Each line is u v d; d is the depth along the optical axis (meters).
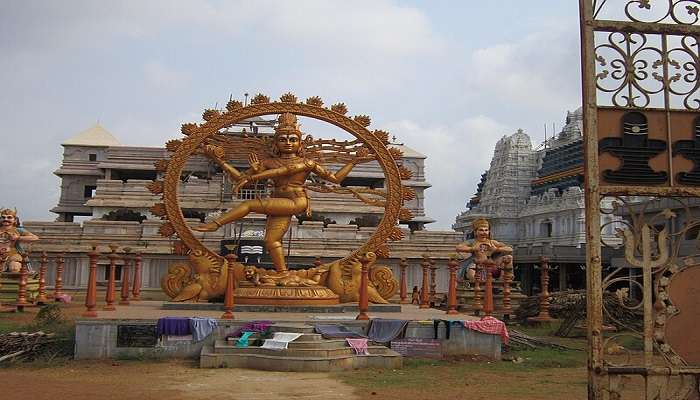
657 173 6.61
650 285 6.48
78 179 62.81
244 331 13.84
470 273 26.91
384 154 19.11
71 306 28.20
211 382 11.02
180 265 18.33
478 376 12.31
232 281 14.79
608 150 6.59
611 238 42.44
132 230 44.03
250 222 46.50
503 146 76.81
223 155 18.56
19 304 24.72
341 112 18.98
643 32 6.72
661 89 6.70
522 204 73.38
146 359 13.41
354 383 11.09
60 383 10.95
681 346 6.48
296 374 11.91
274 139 18.44
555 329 22.91
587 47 6.62
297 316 15.60
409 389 10.69
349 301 18.48
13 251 26.89
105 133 65.62
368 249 18.86
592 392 6.33
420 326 14.48
